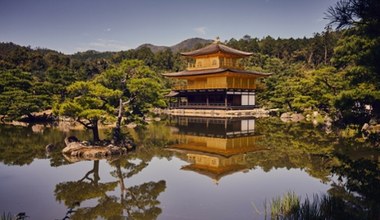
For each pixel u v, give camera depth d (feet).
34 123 144.05
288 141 96.48
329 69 141.08
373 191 35.22
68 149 76.79
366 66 30.01
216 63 213.66
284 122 151.23
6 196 47.16
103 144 79.61
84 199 46.09
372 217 34.63
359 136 38.47
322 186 51.31
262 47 411.95
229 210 40.88
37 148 83.56
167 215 39.55
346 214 36.19
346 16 25.94
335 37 339.57
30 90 166.50
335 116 100.48
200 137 106.63
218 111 189.98
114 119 78.43
